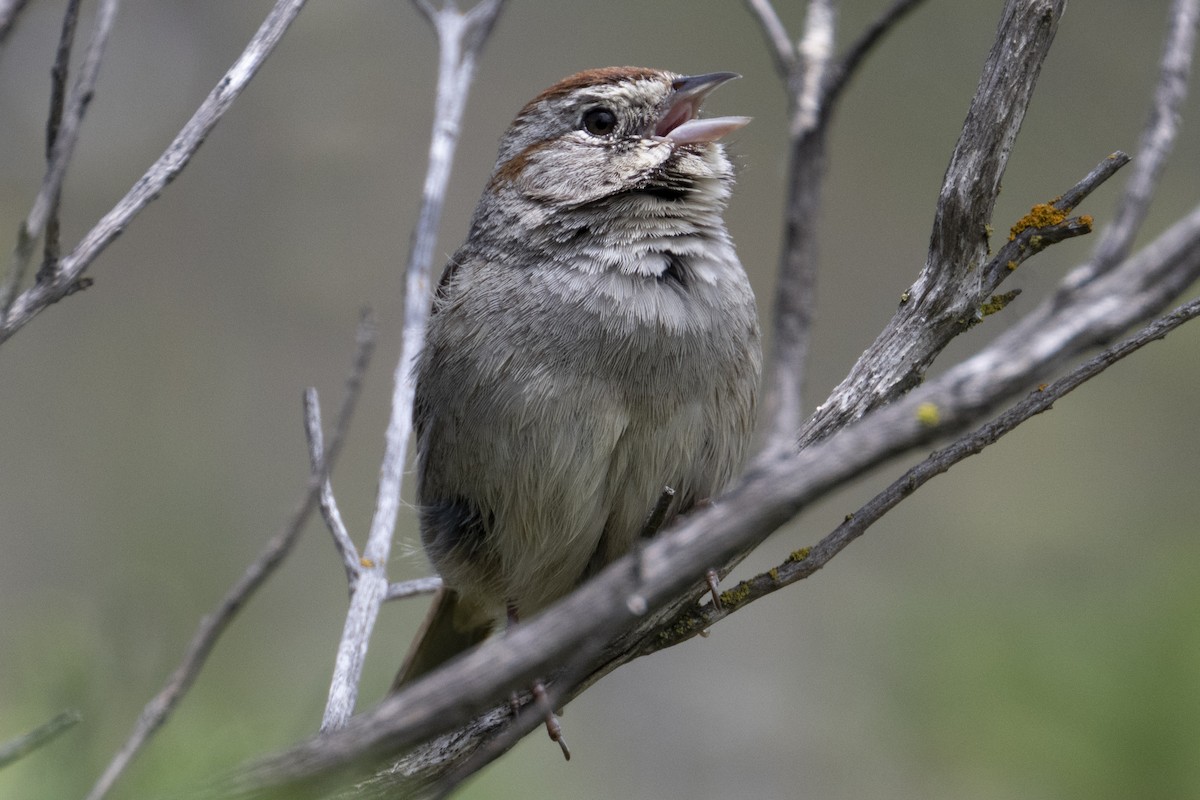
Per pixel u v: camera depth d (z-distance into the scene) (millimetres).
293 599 14188
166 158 5062
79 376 16312
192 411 16312
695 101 8453
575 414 7629
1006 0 6336
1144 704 8953
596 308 7676
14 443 15844
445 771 6531
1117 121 17219
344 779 3420
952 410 3213
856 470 3244
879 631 13398
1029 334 3215
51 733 3904
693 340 7695
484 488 7922
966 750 9562
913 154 17641
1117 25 17438
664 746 14805
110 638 7199
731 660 15516
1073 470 16188
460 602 9117
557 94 8438
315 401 7055
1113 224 3215
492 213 8320
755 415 8242
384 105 17797
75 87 4484
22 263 4258
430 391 8180
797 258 3486
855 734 14336
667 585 3266
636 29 18234
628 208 7965
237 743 6734
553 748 11422
